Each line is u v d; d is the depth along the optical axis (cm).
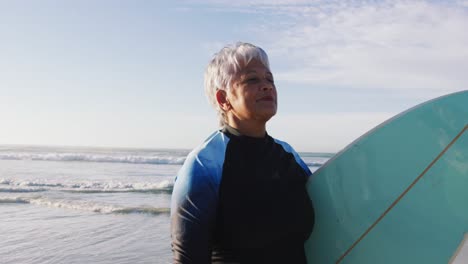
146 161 3003
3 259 612
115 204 1086
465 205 170
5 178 1812
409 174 183
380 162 189
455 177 174
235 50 167
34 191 1342
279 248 157
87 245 685
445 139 181
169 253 642
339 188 187
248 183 155
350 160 191
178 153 4900
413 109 193
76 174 2089
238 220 150
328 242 181
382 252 179
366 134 196
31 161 3142
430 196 177
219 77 169
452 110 184
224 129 170
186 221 146
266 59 170
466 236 167
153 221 873
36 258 618
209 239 148
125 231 784
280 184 164
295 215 163
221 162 156
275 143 181
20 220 885
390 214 181
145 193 1308
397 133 191
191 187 149
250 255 152
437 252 170
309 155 5056
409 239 176
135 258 618
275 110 168
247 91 163
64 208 1029
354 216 185
